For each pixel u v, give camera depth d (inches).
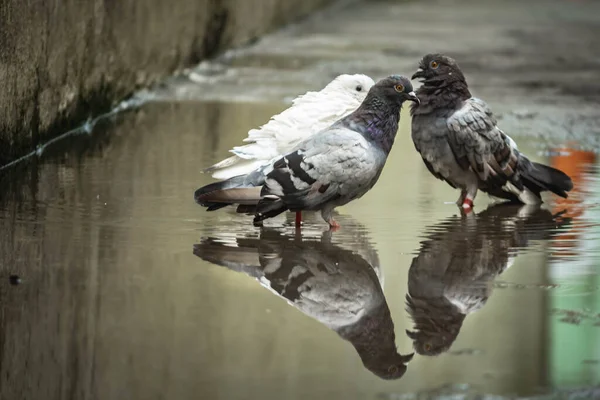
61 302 341.1
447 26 1536.7
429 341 318.7
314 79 975.6
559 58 1155.9
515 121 764.0
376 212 497.7
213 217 471.5
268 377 287.3
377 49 1225.4
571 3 1998.0
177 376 286.7
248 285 368.2
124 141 670.5
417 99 448.5
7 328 316.8
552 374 291.4
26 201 489.7
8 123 569.3
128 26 828.6
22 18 583.2
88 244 414.6
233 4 1194.6
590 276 386.3
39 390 277.1
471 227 468.8
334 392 278.4
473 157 510.9
